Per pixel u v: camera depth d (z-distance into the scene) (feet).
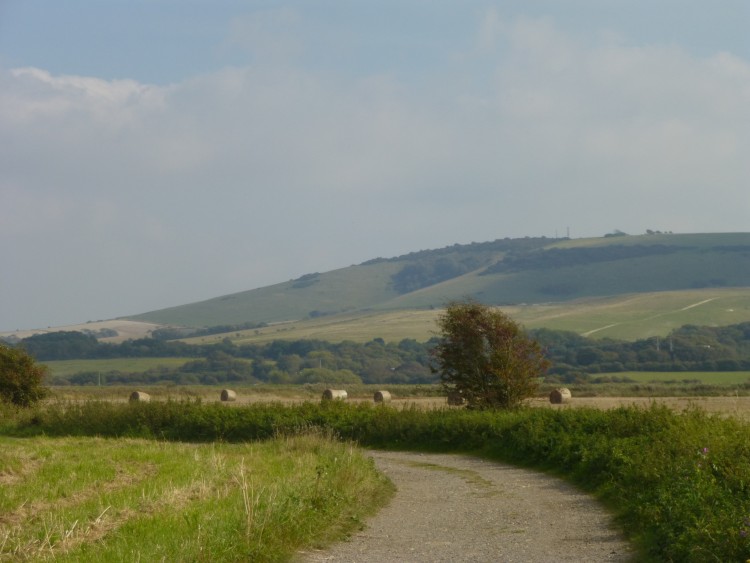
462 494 67.92
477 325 125.08
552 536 49.29
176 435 124.47
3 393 155.74
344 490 57.52
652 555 40.60
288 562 40.98
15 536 43.09
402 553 44.42
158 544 39.52
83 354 574.97
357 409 126.41
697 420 75.51
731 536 35.83
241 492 52.11
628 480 60.23
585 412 95.40
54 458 75.82
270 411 126.52
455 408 128.47
